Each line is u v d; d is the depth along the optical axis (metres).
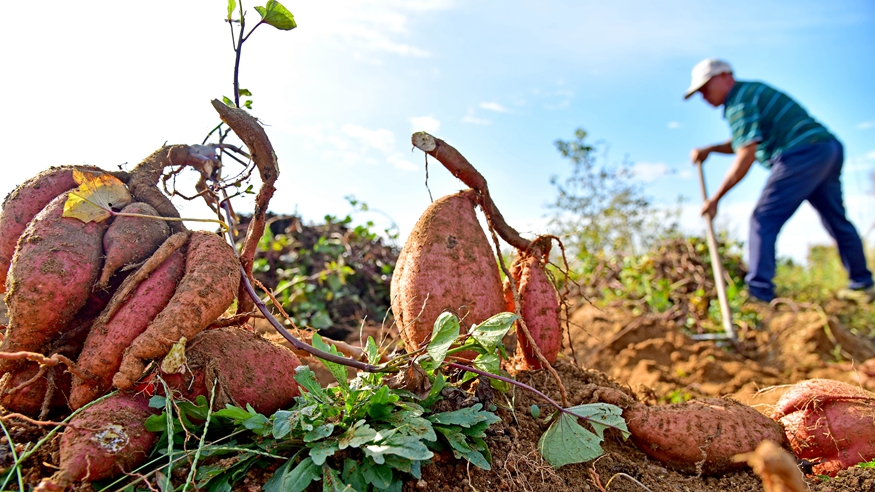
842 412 1.22
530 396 1.29
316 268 3.08
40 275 0.95
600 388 1.29
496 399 1.23
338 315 2.93
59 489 0.77
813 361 2.57
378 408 0.97
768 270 3.02
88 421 0.88
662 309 3.34
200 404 0.95
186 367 0.97
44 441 0.90
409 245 1.32
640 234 4.77
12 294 0.95
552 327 1.35
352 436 0.90
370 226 3.45
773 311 3.21
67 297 0.97
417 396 1.05
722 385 2.28
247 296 1.17
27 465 0.91
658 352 2.60
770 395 1.97
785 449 1.26
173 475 0.89
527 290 1.37
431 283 1.23
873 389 2.18
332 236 3.38
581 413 1.13
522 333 1.35
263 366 1.09
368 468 0.90
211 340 1.06
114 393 0.94
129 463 0.88
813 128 2.92
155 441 0.93
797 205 2.99
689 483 1.17
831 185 3.24
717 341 2.87
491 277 1.28
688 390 2.25
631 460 1.23
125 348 0.94
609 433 1.30
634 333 2.77
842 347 2.77
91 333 0.98
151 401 0.92
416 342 1.23
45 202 1.10
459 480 1.00
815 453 1.23
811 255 6.13
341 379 1.02
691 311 3.23
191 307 0.95
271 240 2.96
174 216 1.18
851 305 3.71
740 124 3.00
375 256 3.35
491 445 1.09
